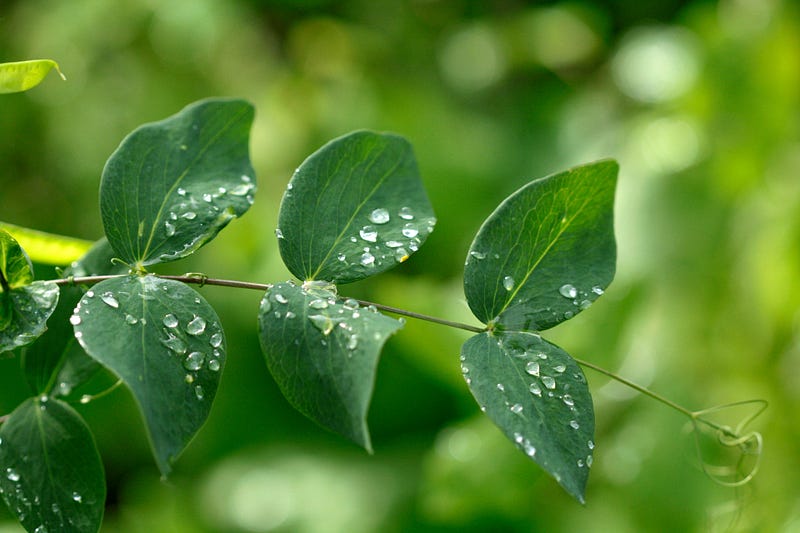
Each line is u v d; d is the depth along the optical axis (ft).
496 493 2.94
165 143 1.69
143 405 1.55
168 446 1.56
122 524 3.45
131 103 3.77
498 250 1.66
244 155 1.70
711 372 3.26
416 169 1.69
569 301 1.66
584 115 4.05
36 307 1.64
